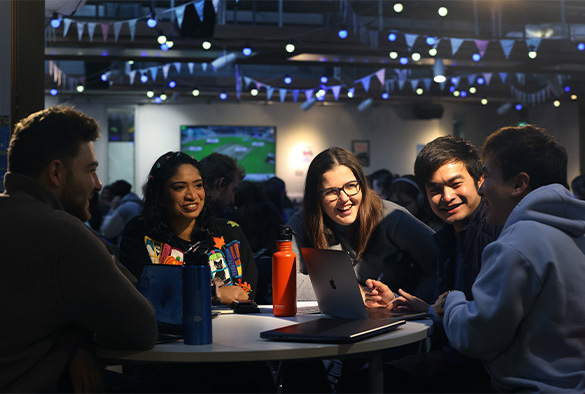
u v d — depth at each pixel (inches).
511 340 60.8
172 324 65.4
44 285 58.0
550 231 60.4
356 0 348.5
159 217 91.0
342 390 76.3
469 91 500.7
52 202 62.6
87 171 65.2
